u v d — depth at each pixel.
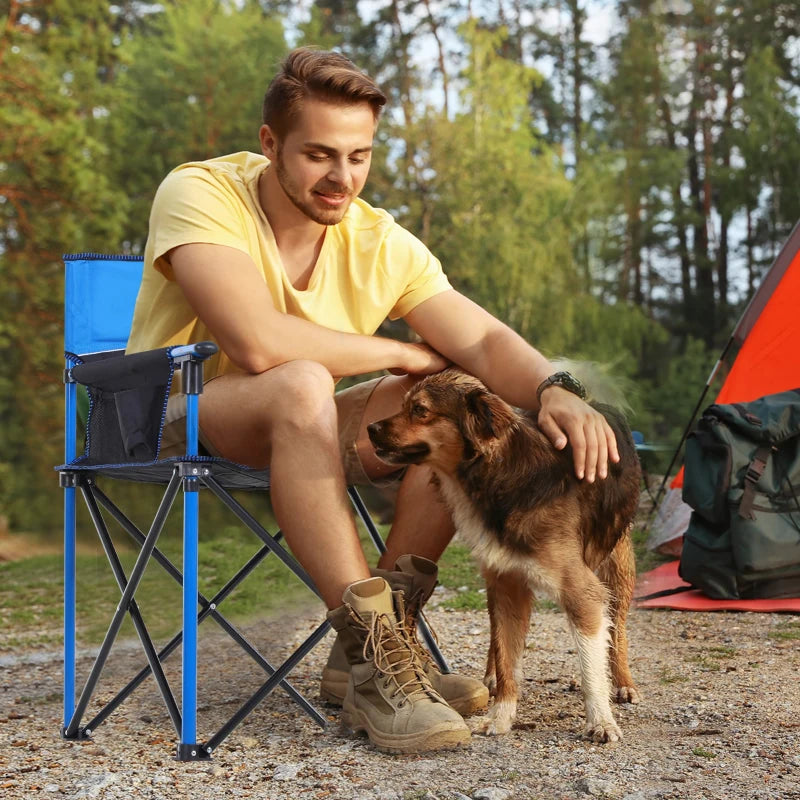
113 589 6.52
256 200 2.73
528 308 16.52
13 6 14.11
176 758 2.42
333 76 2.53
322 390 2.42
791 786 2.12
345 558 2.40
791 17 20.08
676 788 2.11
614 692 3.02
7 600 6.31
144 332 2.75
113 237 14.68
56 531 13.71
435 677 2.73
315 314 2.78
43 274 14.25
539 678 3.33
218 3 19.03
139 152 17.52
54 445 14.43
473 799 2.06
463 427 2.66
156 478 2.76
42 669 4.11
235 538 8.42
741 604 4.57
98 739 2.69
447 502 2.80
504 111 19.45
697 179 20.38
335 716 2.86
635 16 20.34
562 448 2.64
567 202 18.22
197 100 18.17
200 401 2.54
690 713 2.82
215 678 3.59
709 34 20.03
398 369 2.87
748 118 19.02
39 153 13.34
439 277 2.99
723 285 20.03
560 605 2.65
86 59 16.27
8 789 2.20
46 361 14.09
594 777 2.17
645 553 5.82
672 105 20.03
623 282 18.81
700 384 16.28
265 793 2.13
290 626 4.72
